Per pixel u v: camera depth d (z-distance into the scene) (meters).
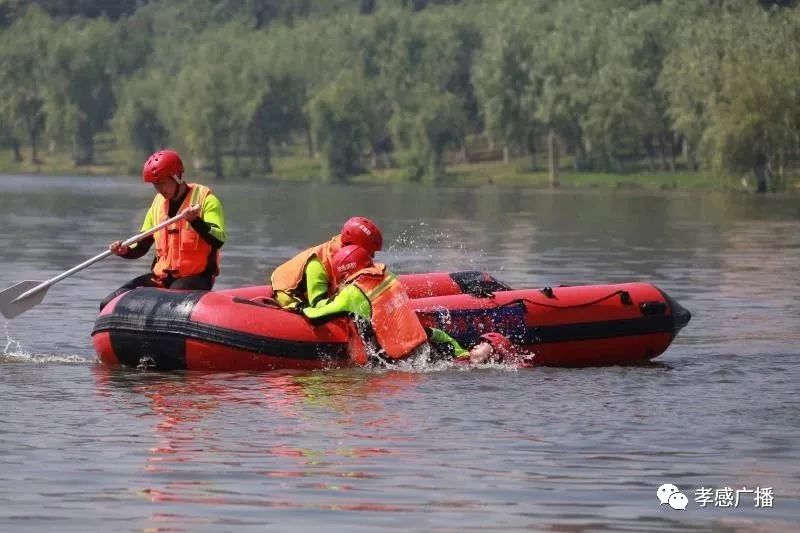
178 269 26.30
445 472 16.73
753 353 28.45
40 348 28.23
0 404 21.16
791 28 182.00
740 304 38.72
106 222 87.75
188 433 18.94
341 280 25.38
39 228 79.69
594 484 16.25
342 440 18.53
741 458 17.69
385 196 159.88
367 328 25.20
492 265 52.97
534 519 14.73
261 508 15.02
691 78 185.88
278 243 67.88
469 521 14.62
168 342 24.77
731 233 79.25
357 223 25.78
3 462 17.06
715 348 29.28
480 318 26.39
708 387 23.50
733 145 172.00
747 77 170.88
